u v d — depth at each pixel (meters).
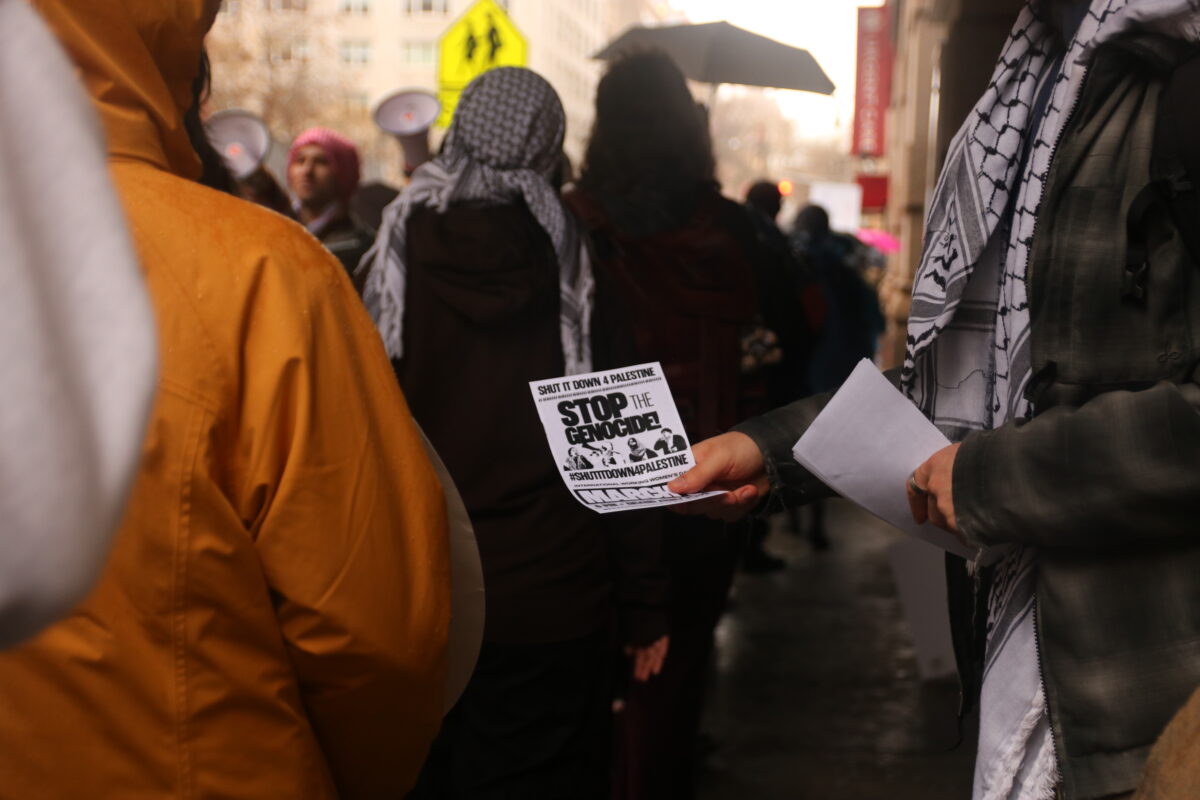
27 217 0.38
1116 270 1.31
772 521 8.95
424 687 1.39
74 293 0.39
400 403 1.40
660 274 3.40
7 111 0.39
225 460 1.24
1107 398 1.26
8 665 1.14
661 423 1.72
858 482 1.53
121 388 0.39
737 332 3.45
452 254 2.53
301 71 40.31
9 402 0.36
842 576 7.04
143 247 1.21
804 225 8.52
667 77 3.42
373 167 20.94
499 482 2.53
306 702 1.34
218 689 1.21
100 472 0.38
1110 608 1.29
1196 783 1.07
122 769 1.17
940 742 4.38
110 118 1.23
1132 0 1.30
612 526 2.76
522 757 2.57
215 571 1.21
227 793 1.21
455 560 1.56
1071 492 1.27
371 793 1.44
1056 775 1.34
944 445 1.52
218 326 1.23
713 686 5.02
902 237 14.59
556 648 2.55
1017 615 1.42
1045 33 1.52
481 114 2.65
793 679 5.10
